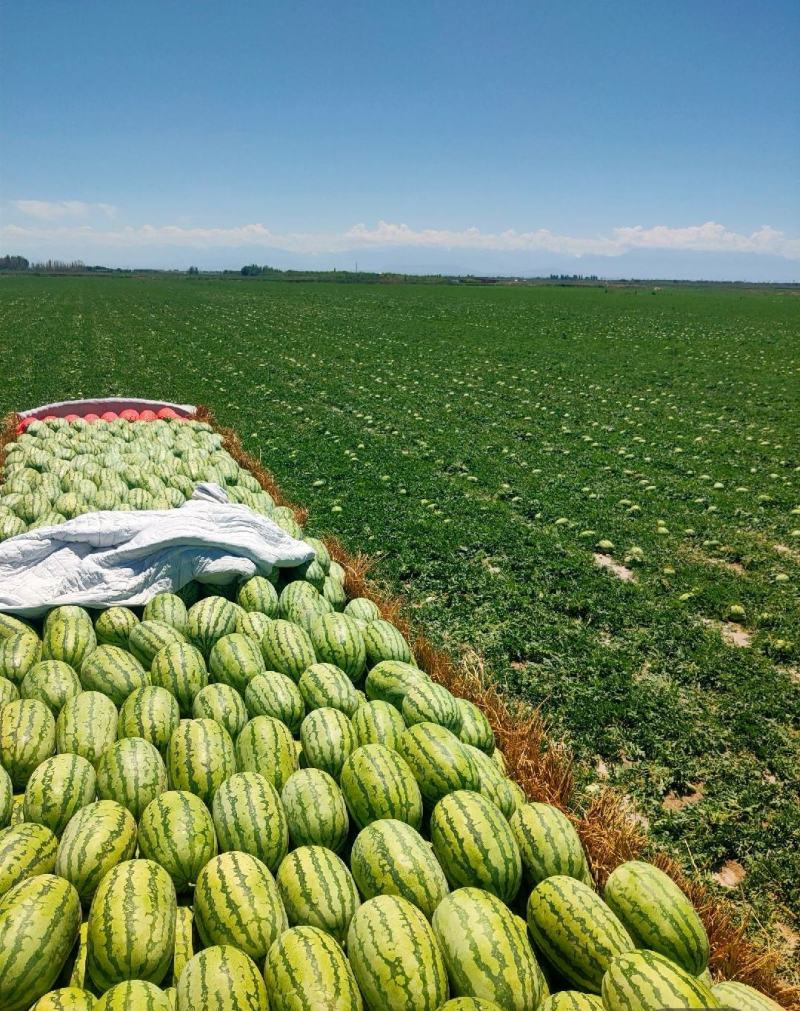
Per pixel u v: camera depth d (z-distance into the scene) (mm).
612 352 42000
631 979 3953
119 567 8859
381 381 31562
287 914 4773
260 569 9211
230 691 6867
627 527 14273
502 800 5855
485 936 4270
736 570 12562
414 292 105875
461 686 7996
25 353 39344
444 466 18547
